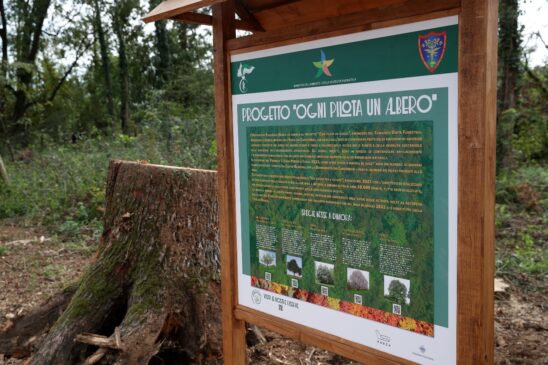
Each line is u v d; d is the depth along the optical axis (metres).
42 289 5.36
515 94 10.53
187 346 3.49
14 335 3.79
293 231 2.55
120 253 3.78
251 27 3.10
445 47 1.92
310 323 2.53
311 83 2.37
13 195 9.54
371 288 2.25
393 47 2.06
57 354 3.39
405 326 2.15
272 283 2.69
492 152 1.88
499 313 4.42
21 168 12.81
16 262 6.31
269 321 2.71
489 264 1.91
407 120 2.05
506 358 3.61
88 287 3.70
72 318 3.53
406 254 2.11
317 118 2.36
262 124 2.62
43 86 25.14
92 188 8.88
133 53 27.48
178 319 3.50
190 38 24.52
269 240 2.68
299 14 3.01
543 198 8.30
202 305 3.50
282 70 2.49
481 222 1.86
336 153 2.31
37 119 23.12
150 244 3.69
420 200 2.05
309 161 2.43
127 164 3.93
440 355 2.04
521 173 9.43
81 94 28.17
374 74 2.13
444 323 2.02
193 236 3.68
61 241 7.31
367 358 2.29
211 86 18.22
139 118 19.81
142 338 3.27
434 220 2.01
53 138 20.08
